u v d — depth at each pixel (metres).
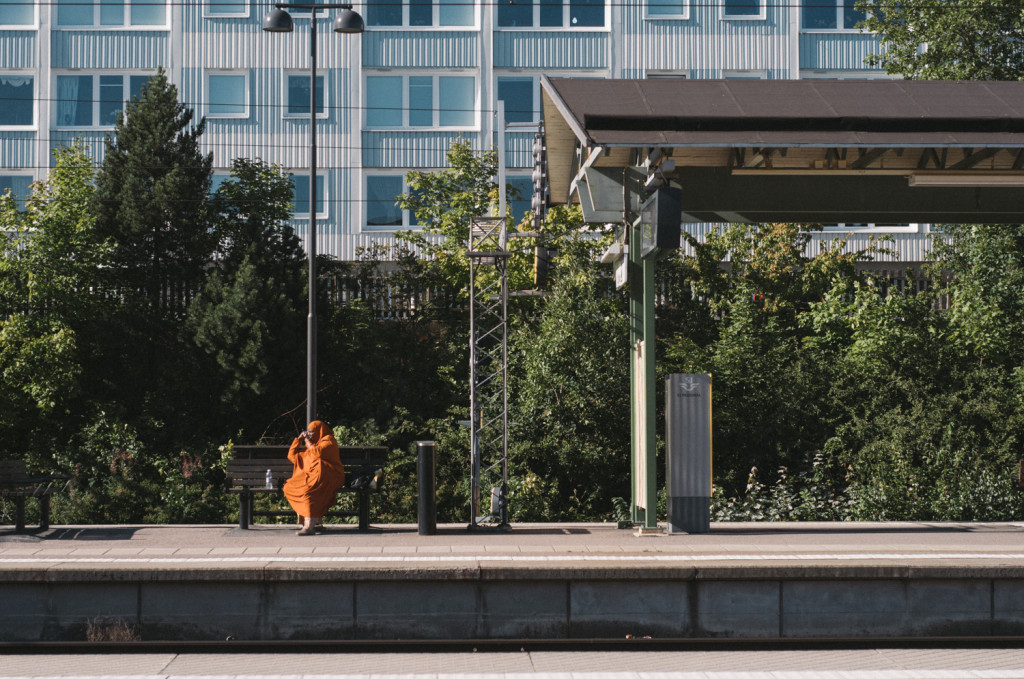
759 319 26.20
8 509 21.16
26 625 10.03
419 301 27.56
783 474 22.58
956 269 25.55
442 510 22.08
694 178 14.02
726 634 10.12
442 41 32.44
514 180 32.25
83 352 25.30
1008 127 12.38
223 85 32.25
